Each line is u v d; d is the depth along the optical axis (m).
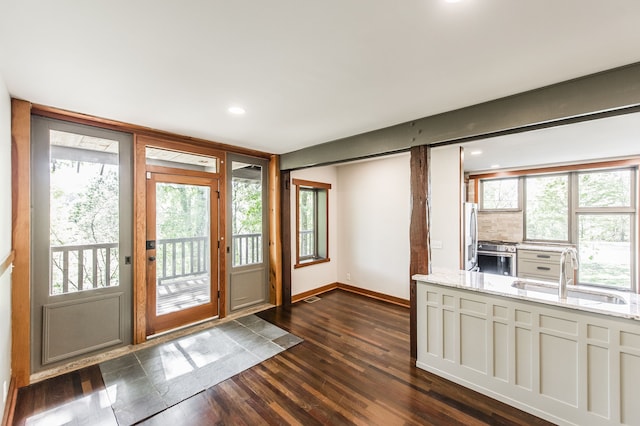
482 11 1.27
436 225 4.00
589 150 4.04
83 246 2.79
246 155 4.26
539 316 2.04
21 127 2.30
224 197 3.94
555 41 1.51
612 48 1.57
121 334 3.02
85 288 2.80
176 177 3.45
